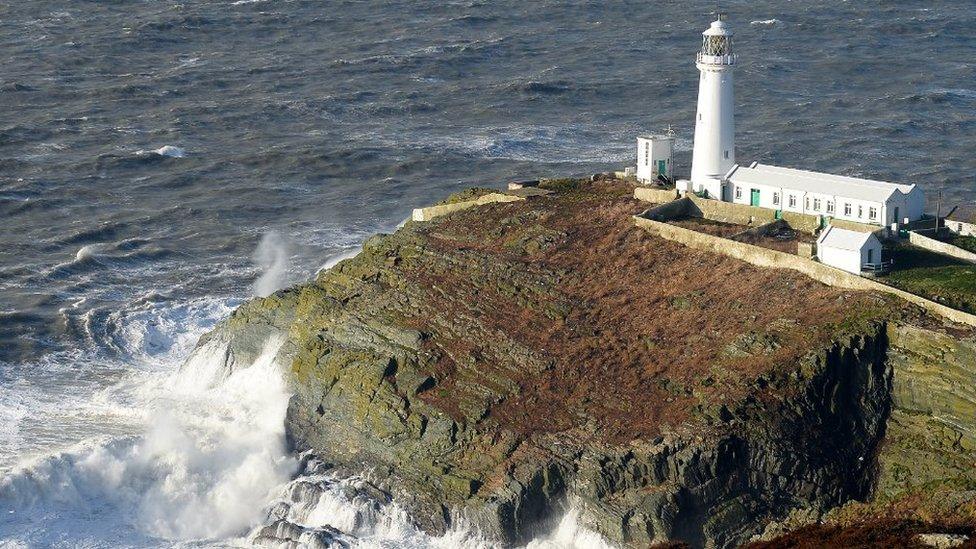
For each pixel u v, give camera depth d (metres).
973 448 168.50
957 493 160.38
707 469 169.12
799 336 179.88
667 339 187.88
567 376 185.62
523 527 171.75
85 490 185.88
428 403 186.25
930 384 172.88
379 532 176.50
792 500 171.25
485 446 178.75
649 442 171.88
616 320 193.88
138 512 184.12
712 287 195.50
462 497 174.88
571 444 175.25
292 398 199.00
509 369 188.38
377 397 189.62
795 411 173.38
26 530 177.75
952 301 180.75
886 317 178.62
